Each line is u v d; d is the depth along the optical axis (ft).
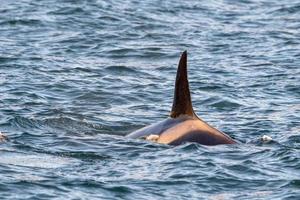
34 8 406.41
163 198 168.96
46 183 173.47
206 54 339.16
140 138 207.51
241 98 269.64
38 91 266.57
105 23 386.93
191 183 177.27
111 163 189.57
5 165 184.24
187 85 207.82
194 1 458.91
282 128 229.45
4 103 247.29
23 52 323.37
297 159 192.24
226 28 395.75
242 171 184.75
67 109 245.45
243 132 224.53
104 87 278.05
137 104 259.19
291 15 434.71
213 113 250.16
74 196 167.43
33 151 196.65
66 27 374.84
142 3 437.58
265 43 363.15
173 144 201.98
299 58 333.21
